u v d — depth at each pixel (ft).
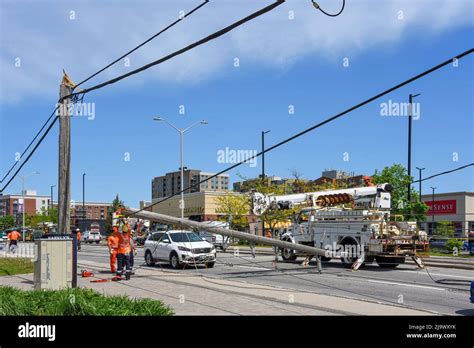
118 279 53.83
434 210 233.35
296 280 58.34
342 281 57.31
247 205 169.58
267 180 183.21
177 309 34.47
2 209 549.13
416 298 44.45
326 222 78.43
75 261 46.24
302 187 181.47
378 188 76.28
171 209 259.80
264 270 70.79
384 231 70.74
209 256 73.92
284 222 144.77
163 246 77.20
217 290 44.88
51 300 29.86
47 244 44.88
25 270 68.33
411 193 149.89
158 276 59.00
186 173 338.34
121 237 54.70
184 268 73.67
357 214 73.67
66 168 53.72
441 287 51.85
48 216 338.34
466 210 221.05
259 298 39.96
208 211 230.07
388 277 61.41
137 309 27.91
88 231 226.17
